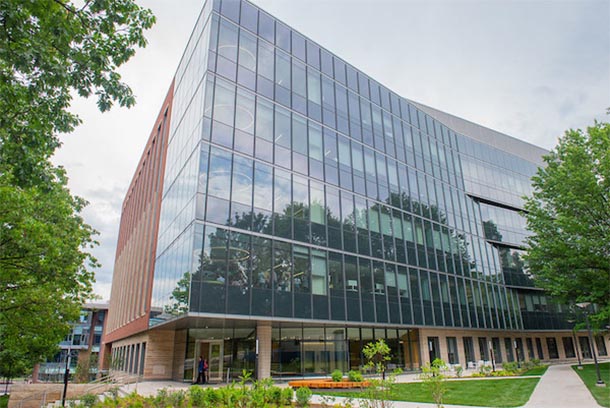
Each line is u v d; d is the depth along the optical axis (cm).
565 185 2597
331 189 2672
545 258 2862
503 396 1647
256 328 2294
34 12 877
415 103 4338
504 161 4703
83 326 7412
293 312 2194
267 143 2392
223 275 1986
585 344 5175
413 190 3378
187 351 2523
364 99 3225
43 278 1792
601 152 2528
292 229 2347
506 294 4019
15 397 2452
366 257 2728
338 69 3084
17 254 1622
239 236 2100
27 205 1469
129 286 3925
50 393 2491
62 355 7075
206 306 1894
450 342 3369
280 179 2386
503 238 4244
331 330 2622
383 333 2922
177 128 2805
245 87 2384
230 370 2366
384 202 3048
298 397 1336
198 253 1936
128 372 3338
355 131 3025
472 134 4778
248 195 2205
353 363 2656
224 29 2386
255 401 1285
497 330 3709
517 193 4656
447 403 1475
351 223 2720
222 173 2133
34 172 1041
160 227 2823
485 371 2733
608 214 2470
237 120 2286
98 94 1005
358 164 2947
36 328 2228
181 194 2350
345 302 2480
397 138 3416
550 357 4550
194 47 2631
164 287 2403
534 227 3008
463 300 3453
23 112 1025
